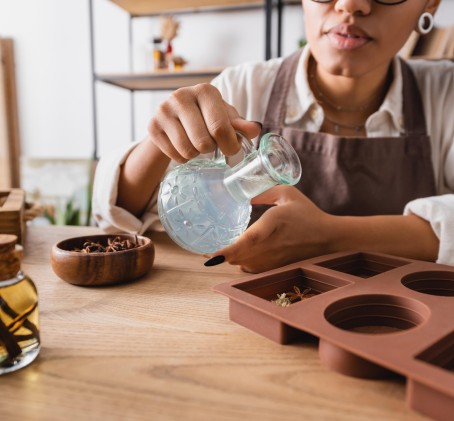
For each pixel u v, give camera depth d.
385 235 0.63
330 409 0.29
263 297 0.48
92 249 0.58
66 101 2.64
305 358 0.36
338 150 0.90
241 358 0.36
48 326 0.42
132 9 2.30
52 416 0.28
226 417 0.28
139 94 2.50
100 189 0.77
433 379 0.27
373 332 0.40
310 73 0.98
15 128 2.71
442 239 0.62
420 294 0.42
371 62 0.76
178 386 0.31
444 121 0.98
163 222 0.50
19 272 0.34
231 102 1.02
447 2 1.92
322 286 0.49
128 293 0.52
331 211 0.92
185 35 2.35
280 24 2.12
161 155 0.73
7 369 0.33
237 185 0.45
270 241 0.57
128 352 0.37
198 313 0.45
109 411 0.28
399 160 0.91
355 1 0.68
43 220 2.17
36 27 2.59
